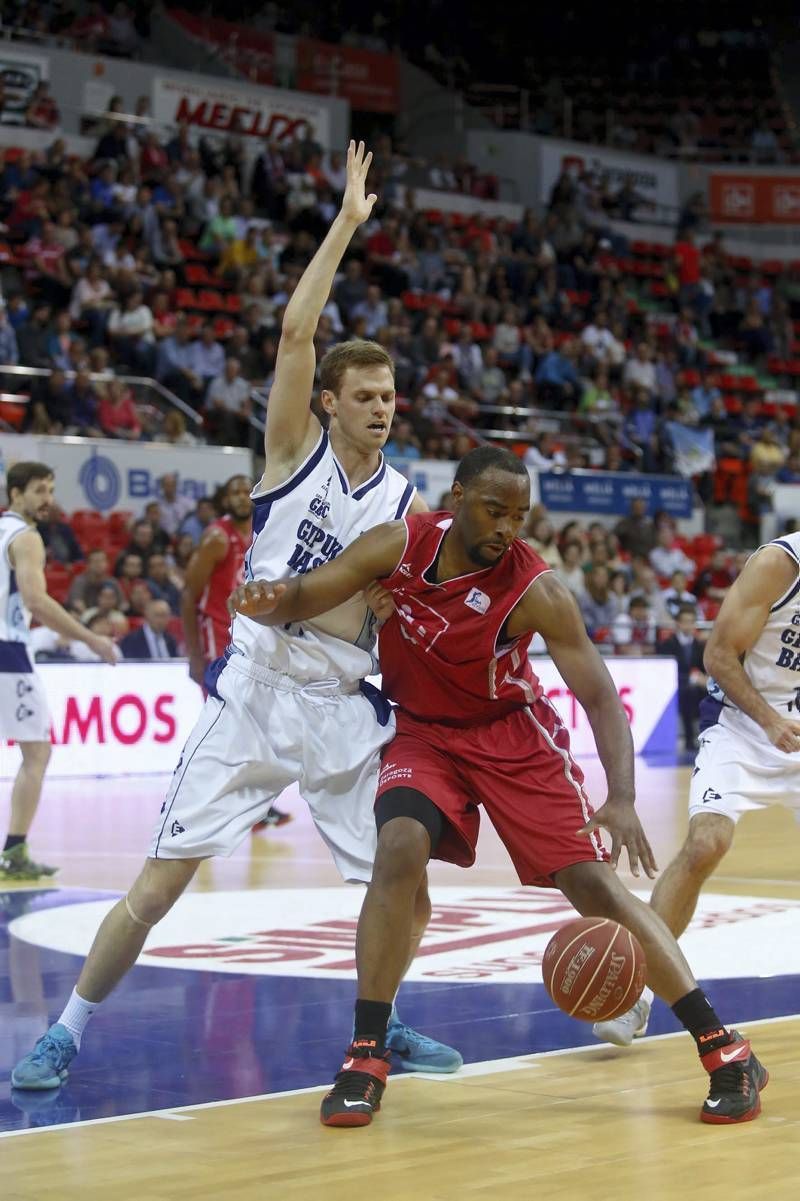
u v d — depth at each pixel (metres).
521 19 37.56
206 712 5.47
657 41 38.09
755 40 38.00
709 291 33.25
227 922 8.62
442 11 36.44
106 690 17.48
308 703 5.38
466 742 5.21
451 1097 5.08
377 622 5.52
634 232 34.47
